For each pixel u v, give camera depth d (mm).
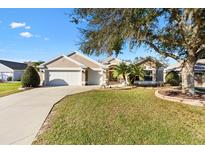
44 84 32656
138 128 8461
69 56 35250
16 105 13594
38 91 21969
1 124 9320
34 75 27641
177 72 31078
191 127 8750
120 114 10570
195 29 10883
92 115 10367
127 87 25641
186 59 16703
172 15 11969
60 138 7496
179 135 7746
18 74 51469
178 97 15297
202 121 9711
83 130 8227
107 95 17047
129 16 11008
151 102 14164
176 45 15469
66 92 20609
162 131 8133
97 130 8219
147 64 34188
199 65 31094
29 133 8125
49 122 9531
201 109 12359
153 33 14148
